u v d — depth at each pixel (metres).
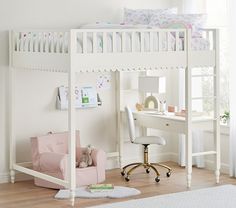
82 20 6.40
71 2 6.32
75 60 5.07
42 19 6.17
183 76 6.73
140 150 6.91
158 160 7.05
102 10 6.52
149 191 5.62
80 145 6.24
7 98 6.04
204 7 6.73
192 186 5.82
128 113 6.20
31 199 5.36
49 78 6.25
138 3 6.74
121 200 5.31
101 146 6.65
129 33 5.44
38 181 5.85
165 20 6.12
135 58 5.42
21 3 6.05
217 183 5.94
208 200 5.23
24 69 6.11
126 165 6.72
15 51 5.91
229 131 6.29
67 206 5.12
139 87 6.53
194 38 5.88
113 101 6.70
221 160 6.48
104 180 6.05
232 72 6.05
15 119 6.09
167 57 5.62
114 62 5.30
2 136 6.05
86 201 5.29
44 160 5.76
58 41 5.23
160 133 7.03
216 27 6.63
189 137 5.77
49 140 5.98
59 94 6.29
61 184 5.30
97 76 6.54
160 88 6.33
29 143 6.18
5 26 5.98
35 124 6.21
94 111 6.57
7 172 6.09
